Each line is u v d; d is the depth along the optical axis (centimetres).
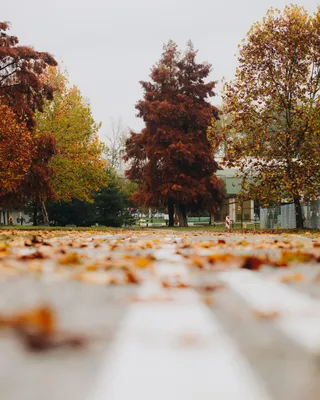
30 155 3500
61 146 4738
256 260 640
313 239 1639
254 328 314
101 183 5006
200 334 296
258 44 3070
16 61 3684
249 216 7294
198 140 5069
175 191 4944
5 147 3200
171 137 4997
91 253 919
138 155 5381
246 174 3114
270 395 189
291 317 349
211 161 5072
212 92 5247
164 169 4959
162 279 548
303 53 3011
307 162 2966
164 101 5072
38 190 3869
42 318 290
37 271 598
